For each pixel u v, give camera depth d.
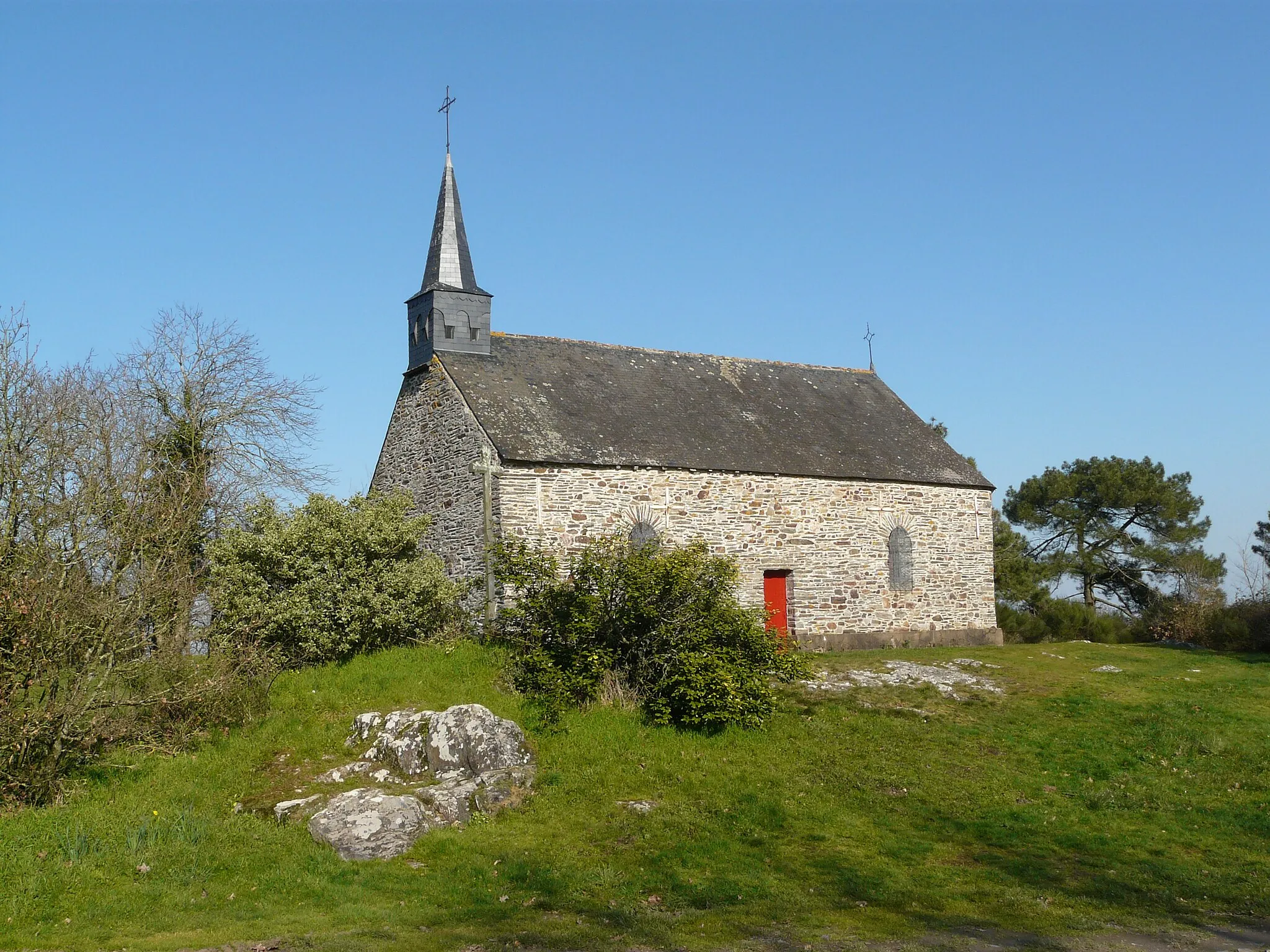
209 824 12.60
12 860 11.19
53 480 19.38
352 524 20.28
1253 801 15.38
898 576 27.12
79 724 13.71
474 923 10.35
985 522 28.81
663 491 23.88
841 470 26.45
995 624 28.56
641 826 13.44
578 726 16.28
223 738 15.60
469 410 23.28
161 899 10.70
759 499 25.19
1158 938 10.50
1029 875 12.52
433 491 24.67
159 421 25.12
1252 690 21.56
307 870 11.70
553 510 22.53
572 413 24.44
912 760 16.55
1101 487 40.31
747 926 10.52
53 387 22.06
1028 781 16.02
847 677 21.28
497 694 17.42
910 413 31.09
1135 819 14.69
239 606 19.06
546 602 17.91
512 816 13.65
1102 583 41.62
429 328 25.72
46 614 13.66
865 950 9.85
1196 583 35.34
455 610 21.08
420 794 13.64
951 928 10.64
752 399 28.41
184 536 17.03
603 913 10.73
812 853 12.98
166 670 15.59
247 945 9.52
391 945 9.62
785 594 25.59
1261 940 10.54
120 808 12.95
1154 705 20.11
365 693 17.59
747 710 17.23
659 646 17.67
